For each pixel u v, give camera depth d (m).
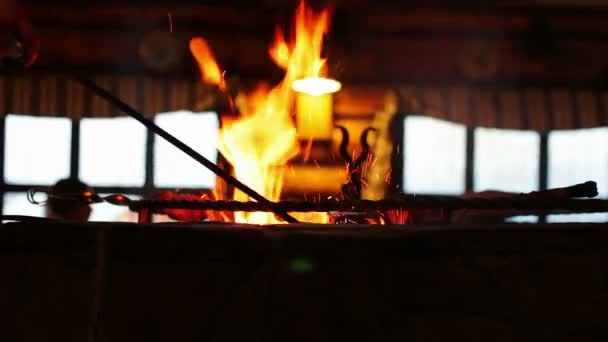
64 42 6.45
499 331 1.06
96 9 6.52
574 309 1.06
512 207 1.15
